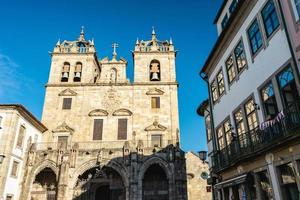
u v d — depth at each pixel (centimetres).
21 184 3344
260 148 1398
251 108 1678
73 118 4206
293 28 1306
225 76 2088
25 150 3503
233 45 1950
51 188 3631
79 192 3594
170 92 4444
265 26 1548
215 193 2188
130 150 3588
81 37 4928
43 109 4250
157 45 4866
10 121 3189
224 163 1917
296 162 1197
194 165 4794
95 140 4072
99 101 4344
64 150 3547
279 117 1261
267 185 1445
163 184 3700
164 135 4125
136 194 3319
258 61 1611
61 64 4647
